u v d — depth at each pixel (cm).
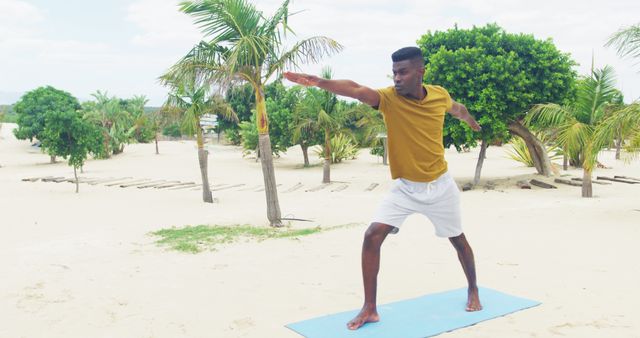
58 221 1398
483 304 520
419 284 624
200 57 1215
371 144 3525
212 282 666
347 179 2656
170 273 723
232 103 4794
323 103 2469
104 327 504
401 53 421
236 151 4731
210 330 485
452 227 475
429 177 447
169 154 4406
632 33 1115
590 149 1387
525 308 509
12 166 3672
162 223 1314
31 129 4156
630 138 1223
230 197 1981
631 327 452
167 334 478
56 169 3381
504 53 1912
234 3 1140
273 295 597
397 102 430
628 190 1808
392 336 438
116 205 1755
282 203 1728
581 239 881
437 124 444
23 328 507
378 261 463
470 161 3453
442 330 450
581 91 1594
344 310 532
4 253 919
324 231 1066
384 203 457
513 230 994
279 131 3419
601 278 623
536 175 2227
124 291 633
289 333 463
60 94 4503
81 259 838
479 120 1883
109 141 4103
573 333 439
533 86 1938
